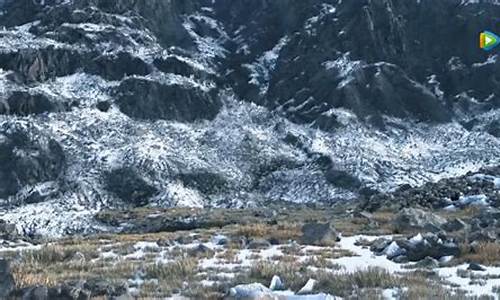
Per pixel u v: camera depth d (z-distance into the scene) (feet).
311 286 53.21
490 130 365.61
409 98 396.16
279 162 334.03
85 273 63.87
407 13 459.32
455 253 72.13
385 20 438.40
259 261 70.59
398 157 337.11
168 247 87.81
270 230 106.01
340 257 76.07
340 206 243.19
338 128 359.46
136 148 314.35
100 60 392.88
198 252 79.15
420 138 366.02
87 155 306.96
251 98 417.49
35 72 370.12
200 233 112.78
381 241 82.38
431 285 55.01
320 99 392.88
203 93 382.83
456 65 426.10
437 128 377.30
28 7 462.19
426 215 107.65
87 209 264.31
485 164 318.04
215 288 54.13
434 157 340.59
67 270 66.74
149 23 463.01
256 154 339.36
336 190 298.97
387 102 386.32
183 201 276.62
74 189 280.31
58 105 343.67
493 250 71.82
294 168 327.67
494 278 59.41
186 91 377.71
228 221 178.09
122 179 291.58
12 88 345.92
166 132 347.56
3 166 288.92
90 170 295.48
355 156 325.83
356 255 77.56
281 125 371.97
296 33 452.76
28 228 229.66
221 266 67.72
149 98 366.84
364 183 295.07
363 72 400.88
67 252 77.51
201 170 308.81
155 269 63.10
